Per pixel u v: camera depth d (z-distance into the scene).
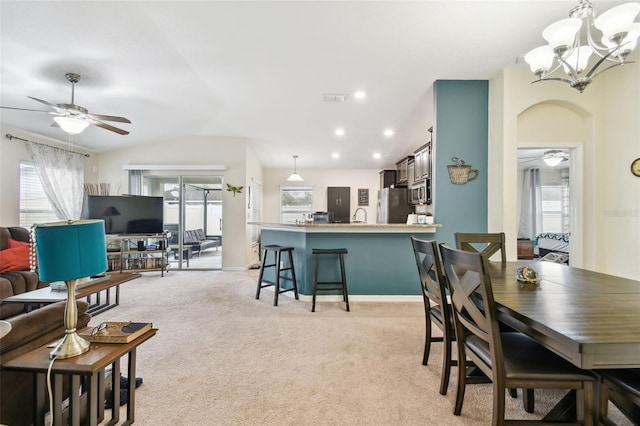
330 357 2.27
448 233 3.56
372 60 2.99
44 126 4.41
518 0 2.13
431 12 2.26
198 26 2.44
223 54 2.86
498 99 3.31
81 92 3.59
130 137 5.37
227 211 5.92
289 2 2.17
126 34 2.53
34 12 2.23
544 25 2.41
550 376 1.23
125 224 5.16
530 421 1.24
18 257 3.44
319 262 3.76
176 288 4.43
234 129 5.38
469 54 2.88
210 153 5.89
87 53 2.79
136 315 3.22
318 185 8.46
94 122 3.32
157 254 5.65
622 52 1.70
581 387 1.22
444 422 1.56
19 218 4.39
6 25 2.35
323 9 2.24
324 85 3.57
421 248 2.00
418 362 2.20
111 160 5.87
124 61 2.95
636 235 2.92
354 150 6.69
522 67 3.19
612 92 3.11
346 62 3.02
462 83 3.50
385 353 2.34
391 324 2.95
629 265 2.96
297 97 3.92
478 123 3.50
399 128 5.20
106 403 1.69
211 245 6.14
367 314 3.24
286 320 3.06
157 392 1.82
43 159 4.64
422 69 3.20
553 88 3.21
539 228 7.26
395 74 3.30
